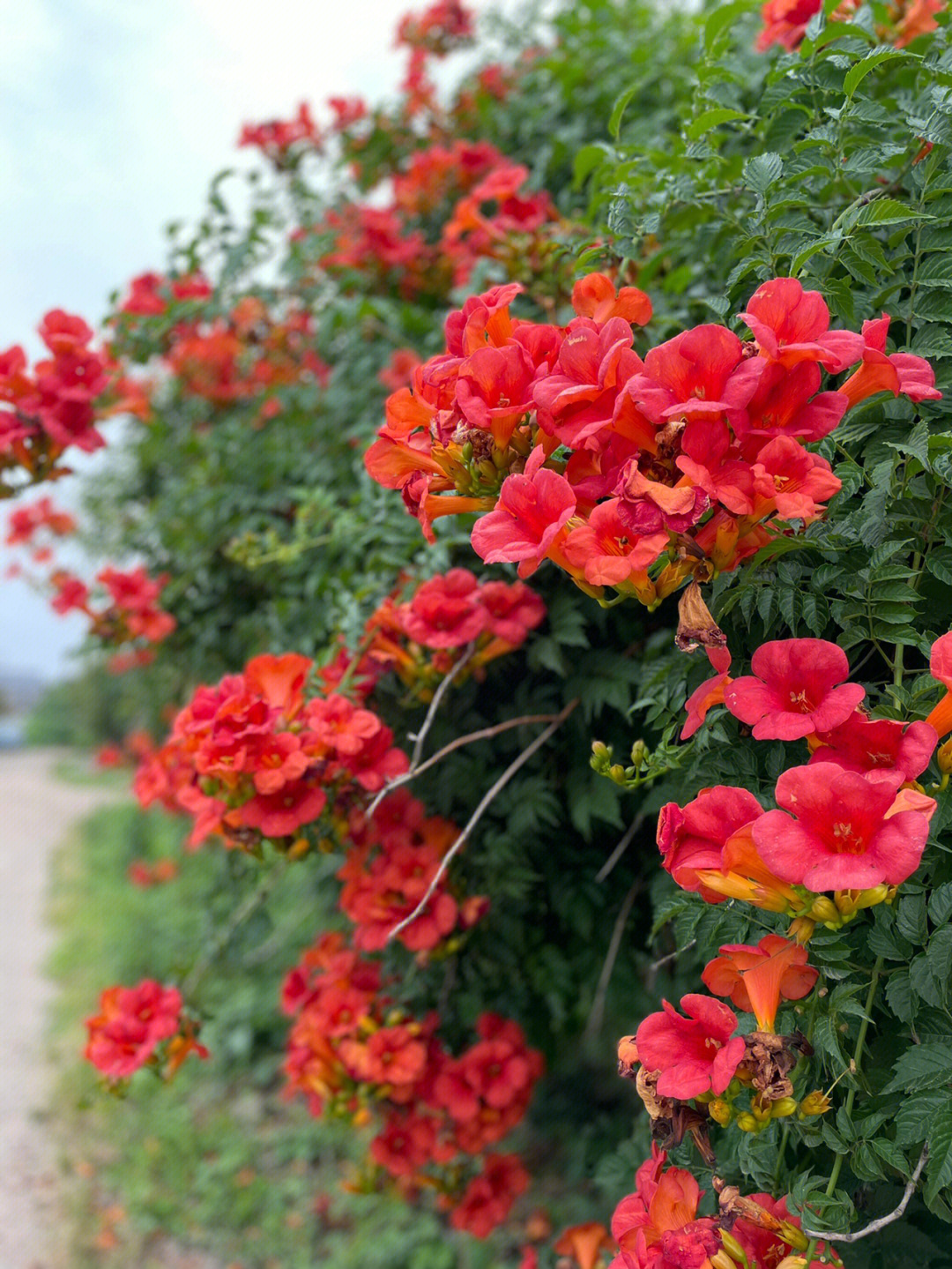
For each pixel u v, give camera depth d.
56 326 2.73
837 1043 1.31
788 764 1.60
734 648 1.72
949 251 1.65
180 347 4.64
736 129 2.40
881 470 1.47
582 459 1.42
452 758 2.58
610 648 2.39
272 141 4.59
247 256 3.54
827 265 1.70
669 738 1.62
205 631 4.07
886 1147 1.29
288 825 2.09
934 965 1.30
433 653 2.36
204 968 3.01
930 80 1.89
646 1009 2.81
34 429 2.71
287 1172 5.50
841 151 1.78
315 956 2.93
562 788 2.62
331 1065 2.61
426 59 4.79
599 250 1.98
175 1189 5.43
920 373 1.43
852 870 1.09
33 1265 4.91
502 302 1.51
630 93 2.01
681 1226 1.36
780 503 1.21
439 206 4.12
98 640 3.82
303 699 2.30
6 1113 6.29
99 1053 2.60
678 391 1.29
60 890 10.98
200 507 3.90
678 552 1.33
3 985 8.30
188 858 10.07
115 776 18.98
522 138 4.01
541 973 2.85
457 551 2.47
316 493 3.01
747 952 1.27
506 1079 2.71
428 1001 2.79
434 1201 4.98
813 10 2.19
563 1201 4.43
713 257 2.12
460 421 1.50
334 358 4.16
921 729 1.22
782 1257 1.30
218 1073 6.46
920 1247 1.49
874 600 1.48
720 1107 1.30
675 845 1.33
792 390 1.31
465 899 2.56
